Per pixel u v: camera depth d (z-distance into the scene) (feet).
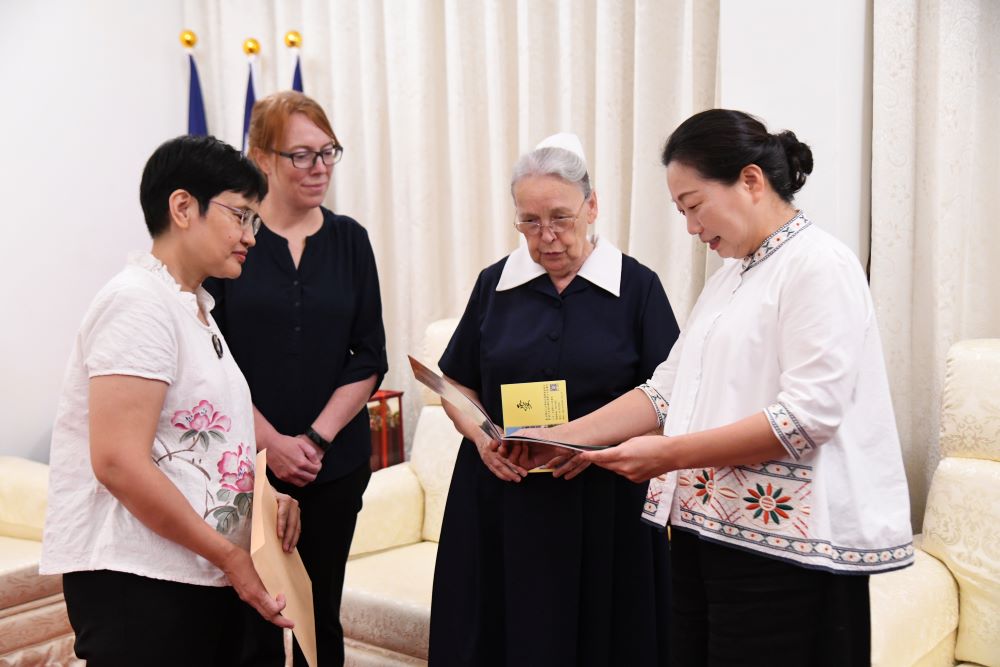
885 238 7.79
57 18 11.59
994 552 6.54
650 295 6.08
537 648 5.85
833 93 7.29
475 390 6.58
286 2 12.03
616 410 5.51
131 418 4.41
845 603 4.37
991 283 7.86
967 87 7.64
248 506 4.97
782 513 4.36
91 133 12.00
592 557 5.95
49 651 9.07
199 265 4.95
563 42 9.57
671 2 8.75
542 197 5.65
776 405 4.29
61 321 11.89
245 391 5.15
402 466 9.52
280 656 6.40
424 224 10.96
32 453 11.74
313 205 6.77
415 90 10.77
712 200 4.56
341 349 6.88
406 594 7.69
